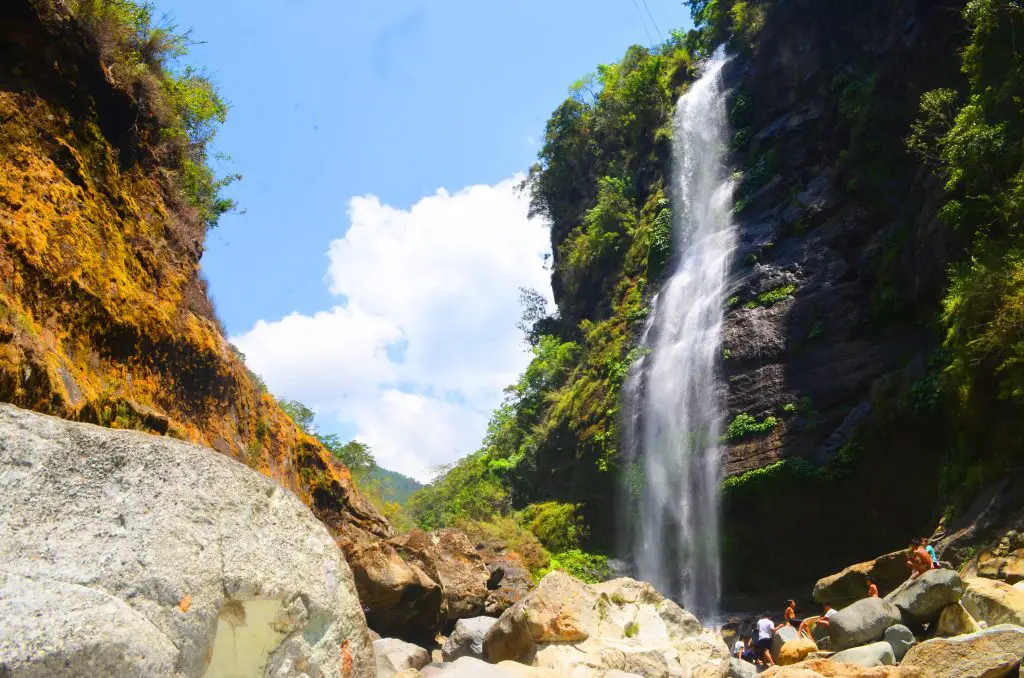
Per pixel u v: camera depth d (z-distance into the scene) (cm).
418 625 1580
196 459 339
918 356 2514
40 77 1142
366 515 1884
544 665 705
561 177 6303
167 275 1362
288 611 340
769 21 4238
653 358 3738
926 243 2578
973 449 1756
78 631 254
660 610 828
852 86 3366
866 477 2580
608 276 5038
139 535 299
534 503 4438
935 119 2514
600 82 6188
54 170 1112
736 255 3656
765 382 3078
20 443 304
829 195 3384
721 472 3022
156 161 1455
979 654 669
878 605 880
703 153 4456
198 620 299
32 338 904
